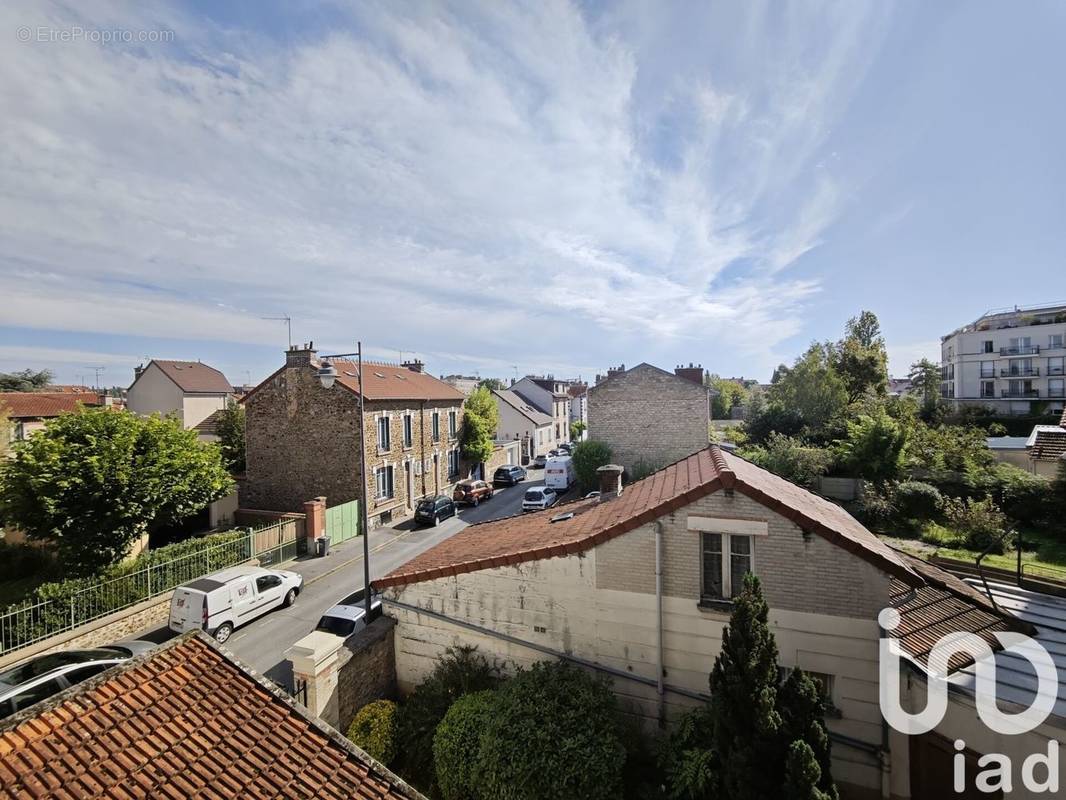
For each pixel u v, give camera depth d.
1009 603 8.97
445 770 7.45
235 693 4.89
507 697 7.72
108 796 3.66
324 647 8.01
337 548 21.67
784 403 37.81
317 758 4.55
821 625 7.32
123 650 10.12
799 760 4.96
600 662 8.43
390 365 32.66
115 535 14.21
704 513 7.79
